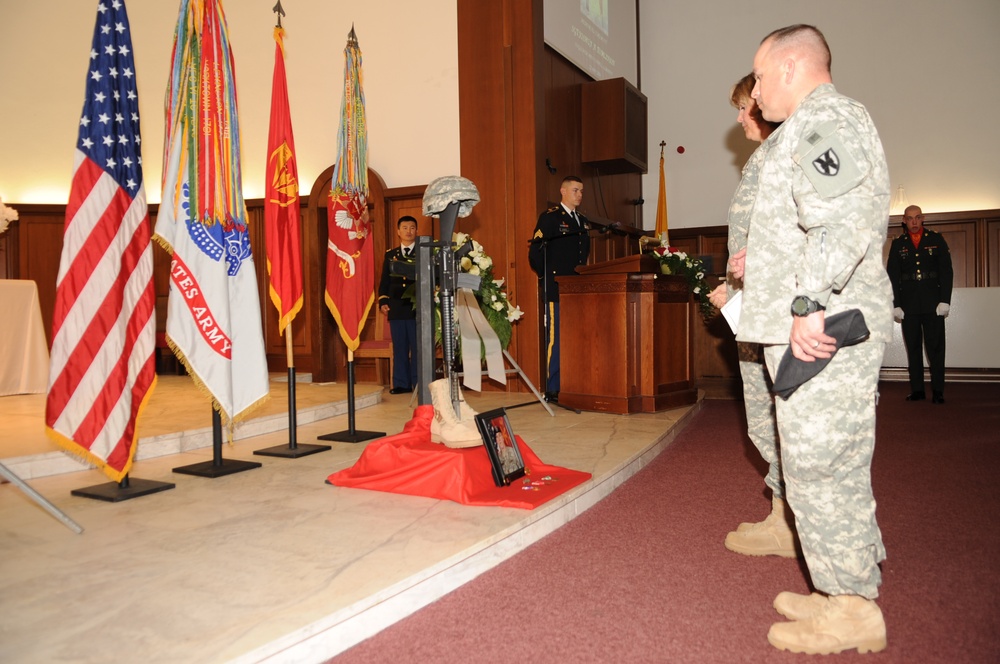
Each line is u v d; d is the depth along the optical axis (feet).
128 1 28.35
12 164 28.96
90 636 6.03
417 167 25.21
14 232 28.78
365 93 25.85
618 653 6.34
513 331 23.11
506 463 10.62
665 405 18.97
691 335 20.63
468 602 7.51
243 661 5.68
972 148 30.32
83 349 10.31
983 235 29.91
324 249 25.99
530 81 23.12
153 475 12.23
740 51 33.71
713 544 9.26
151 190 28.48
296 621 6.23
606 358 18.80
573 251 20.45
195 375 11.82
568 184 20.13
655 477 13.01
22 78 28.96
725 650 6.38
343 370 26.50
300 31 26.73
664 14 34.99
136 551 8.24
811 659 6.19
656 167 35.06
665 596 7.59
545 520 9.72
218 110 12.01
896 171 31.42
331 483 11.31
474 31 23.91
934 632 6.64
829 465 6.11
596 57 29.58
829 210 5.76
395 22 25.32
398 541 8.38
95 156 10.38
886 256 31.37
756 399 8.71
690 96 34.50
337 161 15.08
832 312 6.07
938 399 23.03
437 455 10.39
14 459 11.99
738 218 8.59
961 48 30.40
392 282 23.06
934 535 9.50
